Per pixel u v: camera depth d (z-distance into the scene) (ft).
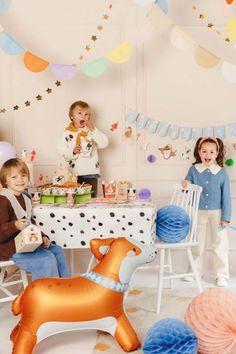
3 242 9.87
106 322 8.34
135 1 10.98
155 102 13.29
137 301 11.03
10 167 10.21
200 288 10.93
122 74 13.23
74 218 10.40
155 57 13.17
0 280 10.30
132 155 13.44
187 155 13.35
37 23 13.09
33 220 10.51
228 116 13.28
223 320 7.70
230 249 13.51
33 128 13.41
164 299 11.15
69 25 13.08
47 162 13.46
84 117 12.65
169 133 13.34
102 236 10.40
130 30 13.02
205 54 11.10
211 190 12.51
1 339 9.00
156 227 10.71
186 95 13.26
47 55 13.16
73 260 13.48
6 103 13.34
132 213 10.25
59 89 13.29
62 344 8.84
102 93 13.30
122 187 11.68
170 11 12.98
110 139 13.42
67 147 12.67
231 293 8.17
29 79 13.28
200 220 12.64
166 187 13.47
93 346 8.74
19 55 13.20
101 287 8.30
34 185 11.82
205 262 13.50
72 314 8.09
